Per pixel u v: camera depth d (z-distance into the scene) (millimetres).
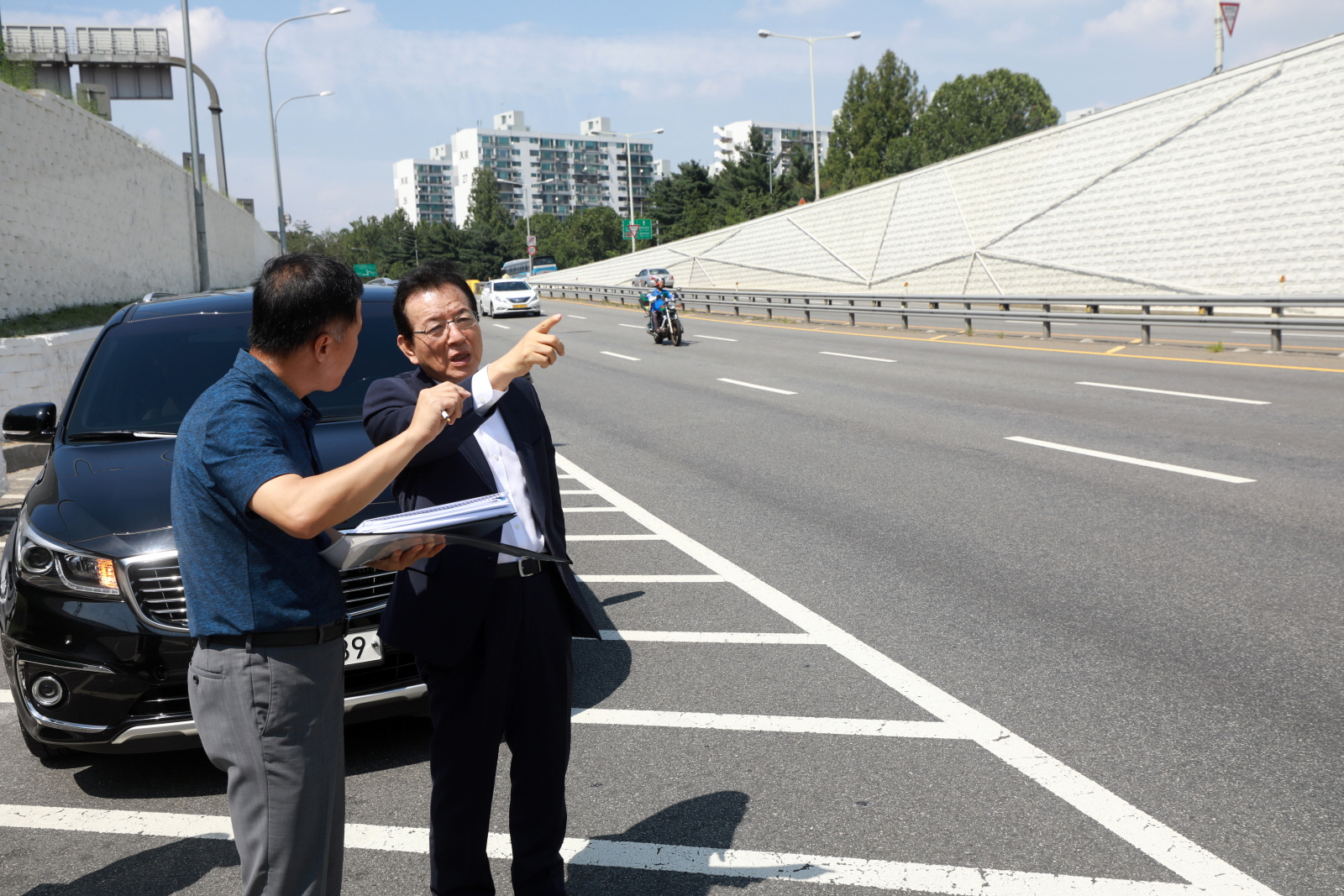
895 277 37000
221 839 3422
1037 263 30469
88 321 16812
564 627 2748
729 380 16422
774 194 89250
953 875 2934
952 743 3795
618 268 58500
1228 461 8477
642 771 3705
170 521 3713
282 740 2121
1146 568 5789
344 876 3109
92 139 20391
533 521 2648
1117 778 3455
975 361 16859
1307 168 22422
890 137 88188
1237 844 3021
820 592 5723
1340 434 9328
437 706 2641
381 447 1983
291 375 2176
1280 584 5363
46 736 3633
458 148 193875
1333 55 21625
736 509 7902
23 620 3635
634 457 10453
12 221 16125
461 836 2652
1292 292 23031
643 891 2939
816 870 2998
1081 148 28516
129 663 3518
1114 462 8719
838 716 4086
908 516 7344
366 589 3744
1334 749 3580
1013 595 5461
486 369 2400
